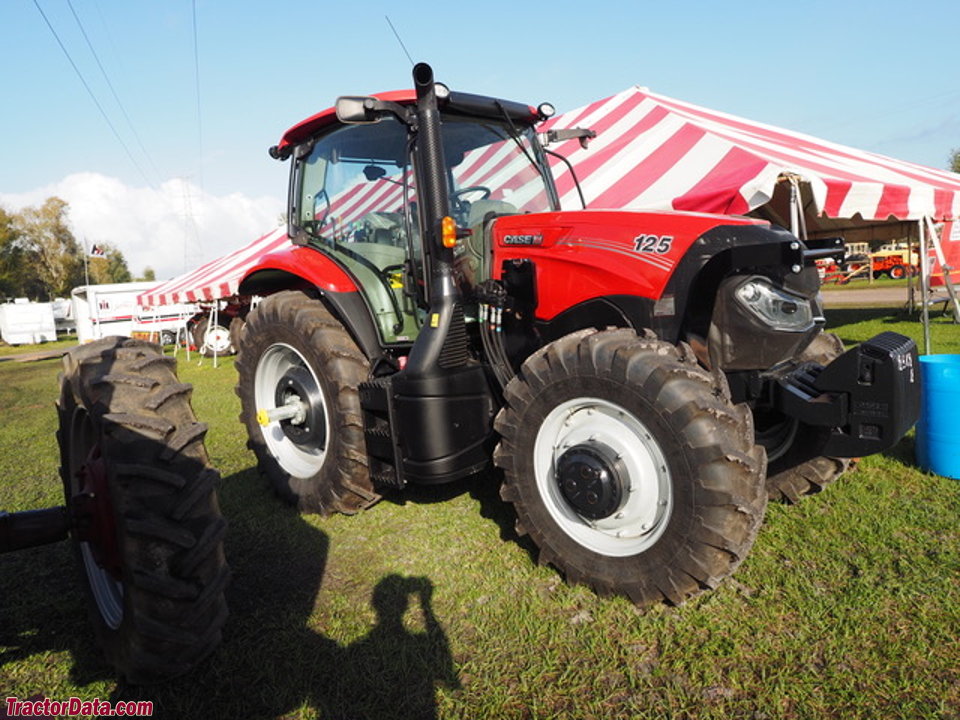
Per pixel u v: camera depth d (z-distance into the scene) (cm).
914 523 280
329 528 315
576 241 269
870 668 189
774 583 236
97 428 190
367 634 220
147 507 176
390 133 324
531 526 251
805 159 632
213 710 186
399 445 285
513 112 336
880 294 1670
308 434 340
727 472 204
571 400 237
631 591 224
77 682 203
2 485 423
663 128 721
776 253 221
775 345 235
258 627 227
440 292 282
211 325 1312
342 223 356
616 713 177
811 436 278
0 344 3347
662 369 214
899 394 214
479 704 184
